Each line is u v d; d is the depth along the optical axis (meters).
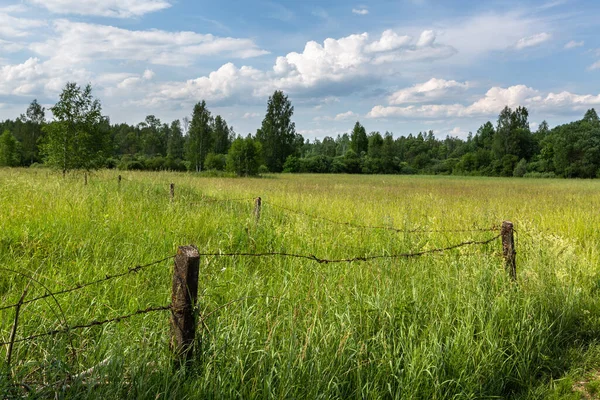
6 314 3.85
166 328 3.67
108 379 2.93
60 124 20.50
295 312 3.93
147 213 9.37
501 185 45.97
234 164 59.09
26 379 2.94
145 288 5.07
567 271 6.40
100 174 23.41
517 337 4.48
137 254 6.30
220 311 4.10
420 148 152.62
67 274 5.26
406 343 3.88
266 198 16.95
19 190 10.92
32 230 6.98
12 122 141.38
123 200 11.00
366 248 7.88
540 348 4.43
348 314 4.08
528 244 6.98
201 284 4.94
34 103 90.81
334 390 3.39
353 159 106.94
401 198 20.45
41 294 4.40
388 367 3.67
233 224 8.84
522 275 5.63
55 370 2.92
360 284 5.35
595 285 6.38
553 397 3.80
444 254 6.55
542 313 4.96
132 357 3.17
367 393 3.39
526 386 3.98
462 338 4.12
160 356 3.26
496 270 5.50
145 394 2.86
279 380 3.27
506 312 4.78
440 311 4.79
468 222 9.95
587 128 91.25
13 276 5.09
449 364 3.86
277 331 3.89
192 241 7.97
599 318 5.31
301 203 15.20
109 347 3.37
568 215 11.98
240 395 3.01
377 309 4.38
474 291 5.02
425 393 3.55
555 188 38.59
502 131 115.44
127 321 3.96
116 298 4.61
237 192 18.67
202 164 76.62
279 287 5.24
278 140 97.25
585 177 88.25
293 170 96.31
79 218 8.27
